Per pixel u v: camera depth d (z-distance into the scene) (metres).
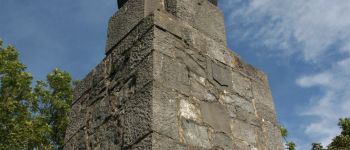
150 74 2.64
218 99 2.96
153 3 3.31
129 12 3.37
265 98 3.41
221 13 3.71
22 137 9.38
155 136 2.32
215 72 3.12
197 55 3.08
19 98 10.80
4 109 9.57
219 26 3.56
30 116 10.71
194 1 3.49
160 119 2.42
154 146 2.28
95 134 2.93
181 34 3.08
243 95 3.21
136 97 2.64
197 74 2.95
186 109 2.65
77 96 3.50
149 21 3.00
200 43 3.20
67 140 3.27
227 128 2.84
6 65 10.66
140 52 2.88
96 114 3.05
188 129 2.56
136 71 2.80
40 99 11.97
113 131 2.72
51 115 12.00
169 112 2.51
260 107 3.27
